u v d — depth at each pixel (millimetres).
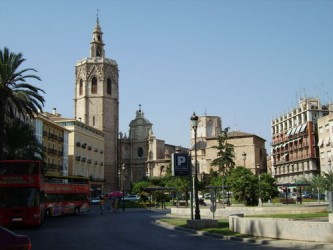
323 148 95688
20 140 52000
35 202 33469
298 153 110750
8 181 33344
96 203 95000
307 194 86438
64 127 96812
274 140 128500
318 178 62438
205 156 140500
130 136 143125
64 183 54188
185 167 35000
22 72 46531
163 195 86500
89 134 112188
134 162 141250
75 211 56375
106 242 22672
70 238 25297
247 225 23578
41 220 38562
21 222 32844
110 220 44781
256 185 49625
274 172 125500
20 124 54750
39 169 34125
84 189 59469
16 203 33031
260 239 21078
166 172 123625
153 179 122438
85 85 127875
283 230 20734
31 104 47219
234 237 22734
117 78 132625
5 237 9797
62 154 95375
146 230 30828
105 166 125438
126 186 140000
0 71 45094
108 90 129750
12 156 51500
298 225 19922
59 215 54250
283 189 95812
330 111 108062
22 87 47125
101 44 135250
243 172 54250
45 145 86125
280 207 38250
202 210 44969
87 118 127125
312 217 30250
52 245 21500
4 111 45500
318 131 98562
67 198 54500
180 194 94875
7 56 46188
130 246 20516
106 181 124688
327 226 18719
